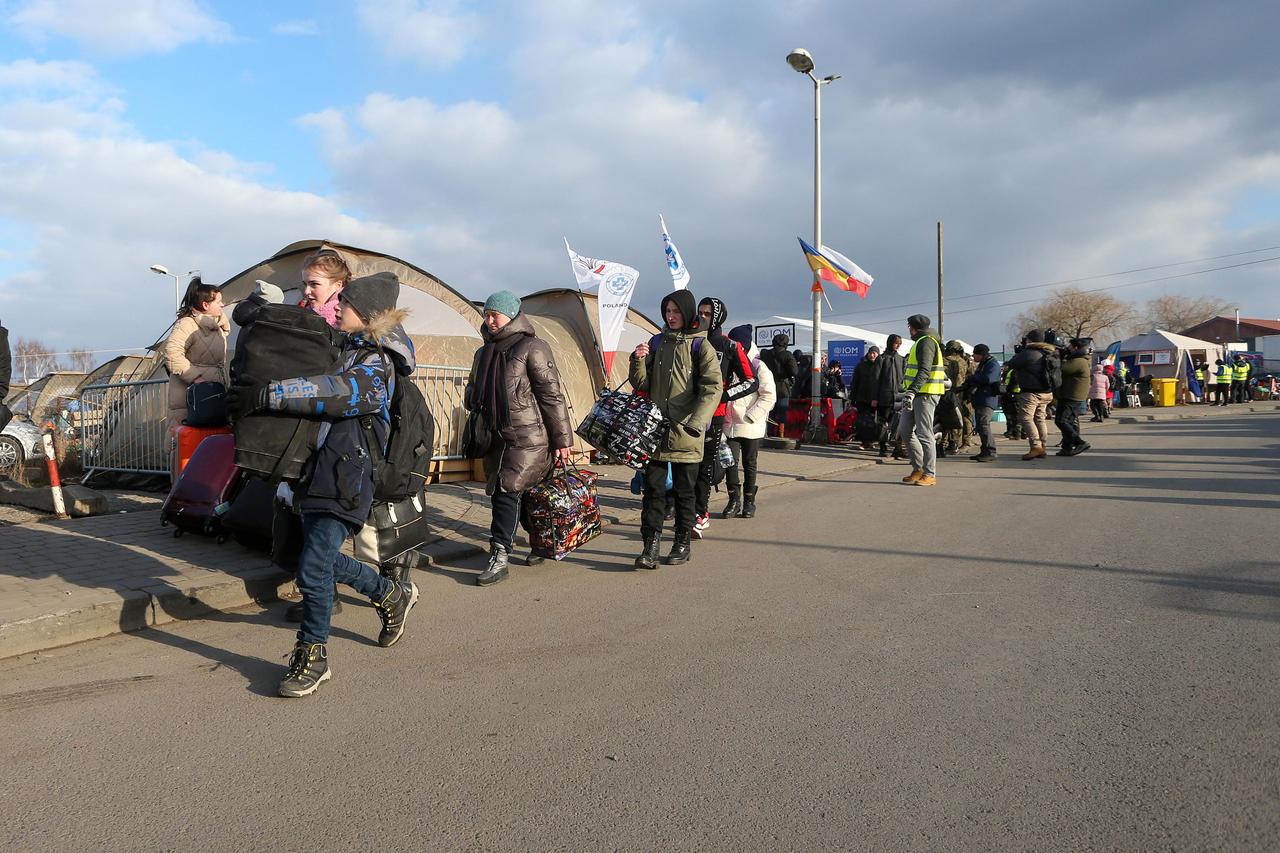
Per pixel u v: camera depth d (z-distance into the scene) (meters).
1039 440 11.94
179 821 2.51
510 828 2.47
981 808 2.54
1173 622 4.30
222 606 4.62
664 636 4.22
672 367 5.68
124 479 7.76
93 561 4.95
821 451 13.22
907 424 10.01
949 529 6.82
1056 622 4.35
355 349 3.59
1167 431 17.25
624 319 10.80
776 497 8.82
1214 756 2.85
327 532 3.48
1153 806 2.54
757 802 2.60
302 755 2.95
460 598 4.95
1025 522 7.05
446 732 3.13
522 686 3.58
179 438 5.90
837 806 2.57
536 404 5.43
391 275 3.85
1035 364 11.73
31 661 3.83
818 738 3.04
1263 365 46.84
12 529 5.80
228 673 3.72
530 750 2.98
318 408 3.33
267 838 2.42
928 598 4.84
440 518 6.98
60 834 2.44
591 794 2.67
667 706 3.35
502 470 5.34
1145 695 3.37
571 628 4.37
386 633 4.08
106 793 2.68
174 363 6.05
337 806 2.60
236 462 3.37
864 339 22.64
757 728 3.14
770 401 7.54
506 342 5.39
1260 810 2.50
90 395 8.12
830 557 5.92
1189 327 82.00
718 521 7.46
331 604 3.57
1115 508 7.63
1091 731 3.06
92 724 3.19
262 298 4.98
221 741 3.06
